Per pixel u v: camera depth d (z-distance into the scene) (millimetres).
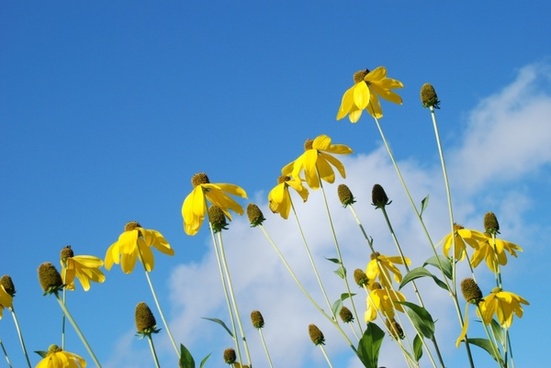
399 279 1780
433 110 1520
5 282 1727
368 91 1625
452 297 1495
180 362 1412
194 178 1604
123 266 1608
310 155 1658
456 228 1765
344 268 1580
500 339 1575
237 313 1467
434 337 1497
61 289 1489
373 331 1487
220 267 1475
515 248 1761
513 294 1611
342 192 1643
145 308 1482
